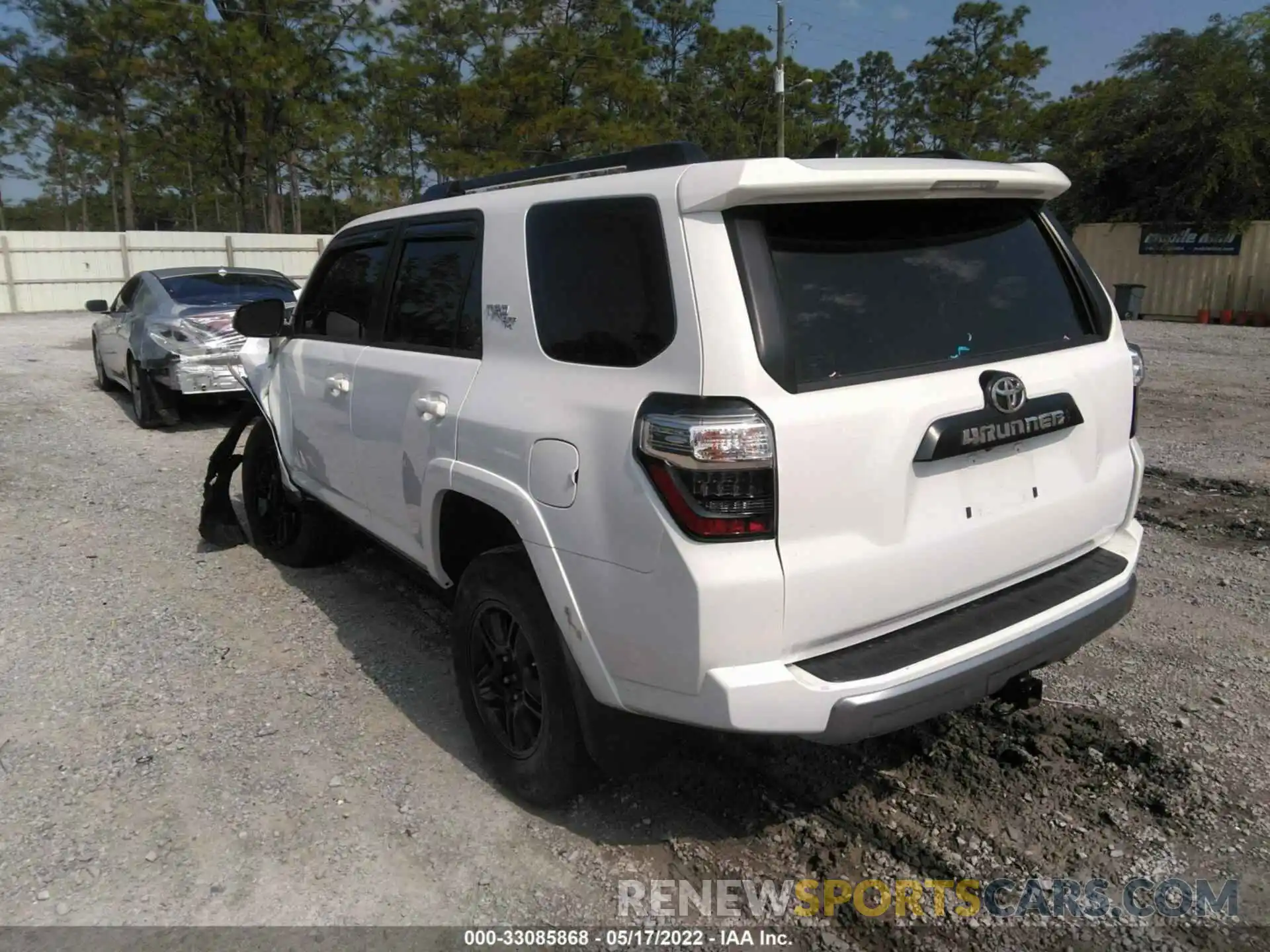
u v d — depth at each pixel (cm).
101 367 1209
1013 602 278
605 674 257
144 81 3192
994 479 268
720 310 230
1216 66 2159
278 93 3203
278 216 3494
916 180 251
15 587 518
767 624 229
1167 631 422
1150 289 2197
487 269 315
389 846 295
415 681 404
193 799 320
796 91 4606
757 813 305
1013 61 4856
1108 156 2334
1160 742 331
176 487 732
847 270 252
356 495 415
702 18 4706
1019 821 295
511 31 3338
